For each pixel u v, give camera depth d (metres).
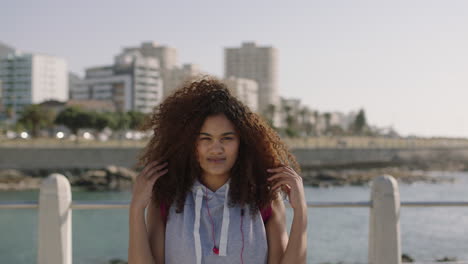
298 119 151.12
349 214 14.62
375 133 161.88
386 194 3.36
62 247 3.12
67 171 49.25
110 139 72.50
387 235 3.34
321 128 163.88
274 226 1.95
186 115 1.89
